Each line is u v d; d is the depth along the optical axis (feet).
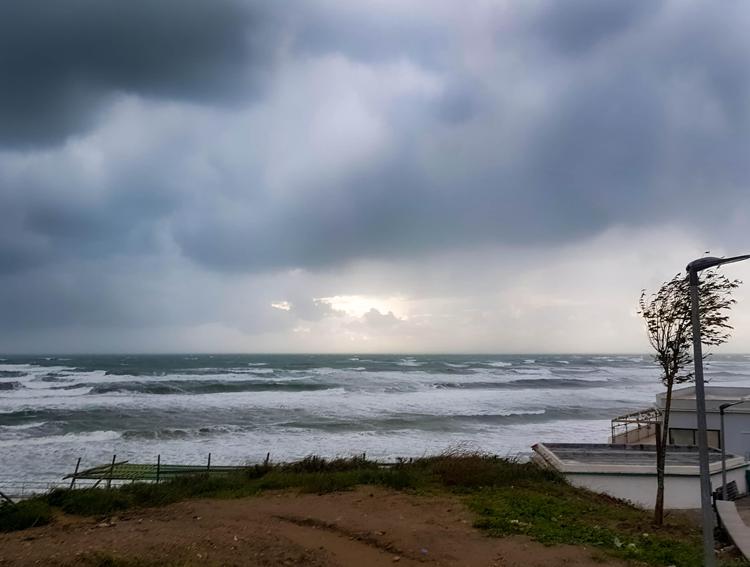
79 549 22.71
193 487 39.45
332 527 27.50
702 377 19.49
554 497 35.94
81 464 69.87
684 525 33.78
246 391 160.15
